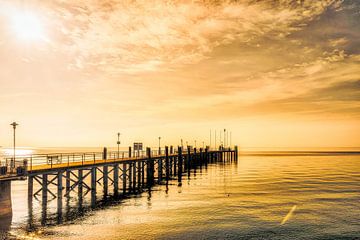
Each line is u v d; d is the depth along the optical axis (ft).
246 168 296.51
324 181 189.78
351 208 116.78
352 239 84.84
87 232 87.04
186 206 118.32
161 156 215.51
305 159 471.21
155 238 83.71
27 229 88.28
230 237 85.20
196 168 299.79
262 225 95.76
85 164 130.21
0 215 90.12
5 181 92.32
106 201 125.80
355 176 218.38
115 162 153.07
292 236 86.58
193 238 84.12
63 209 110.63
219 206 118.73
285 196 139.03
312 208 116.37
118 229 90.02
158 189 159.12
